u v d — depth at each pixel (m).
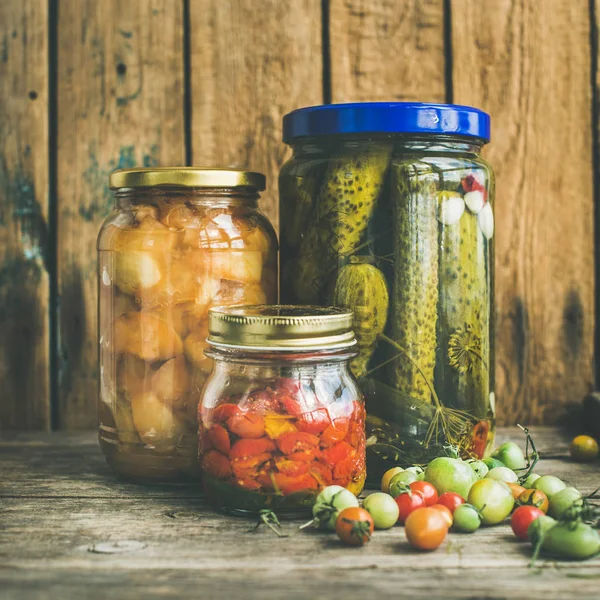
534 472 0.70
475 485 0.61
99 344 0.69
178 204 0.66
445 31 0.82
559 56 0.83
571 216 0.83
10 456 0.76
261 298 0.68
